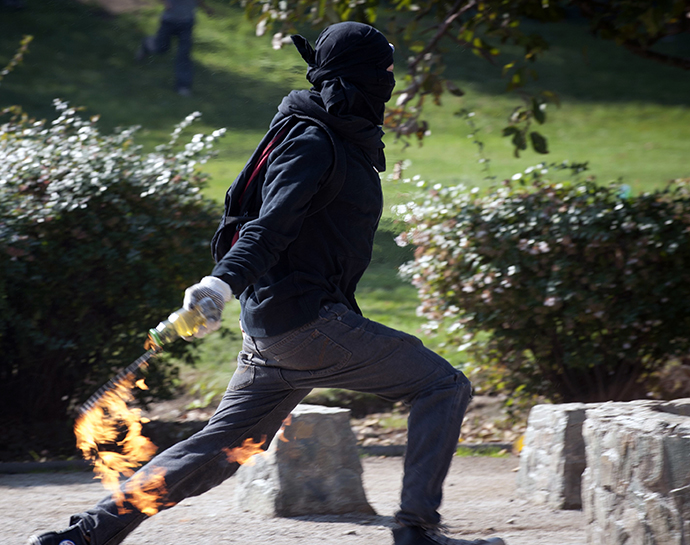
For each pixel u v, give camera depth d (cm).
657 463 612
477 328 1389
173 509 889
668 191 1381
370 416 1538
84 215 1295
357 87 576
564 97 4591
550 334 1381
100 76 3550
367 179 579
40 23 3859
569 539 769
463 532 803
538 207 1355
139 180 1344
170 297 1366
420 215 1389
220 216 1396
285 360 570
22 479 1102
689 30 1389
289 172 542
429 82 1431
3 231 1231
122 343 1372
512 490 1012
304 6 1477
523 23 5662
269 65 3253
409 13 1578
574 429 909
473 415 1550
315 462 859
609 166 3438
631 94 4728
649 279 1323
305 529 801
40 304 1301
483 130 3950
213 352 1712
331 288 566
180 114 3180
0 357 1340
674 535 600
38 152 1345
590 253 1330
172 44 3503
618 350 1368
